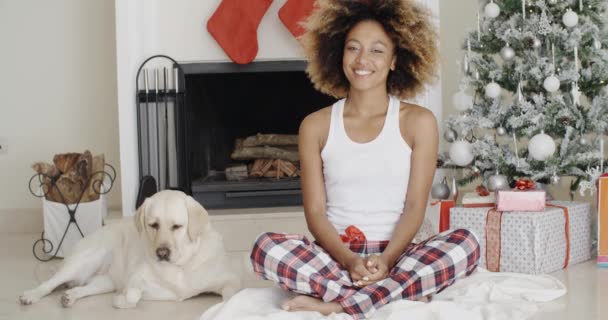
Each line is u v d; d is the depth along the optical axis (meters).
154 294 2.62
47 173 3.49
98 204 3.52
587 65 3.25
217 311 2.12
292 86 4.12
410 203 2.23
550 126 3.15
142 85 3.87
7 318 2.46
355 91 2.27
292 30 3.78
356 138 2.26
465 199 2.99
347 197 2.25
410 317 1.99
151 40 3.86
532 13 3.18
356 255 2.07
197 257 2.58
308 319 1.97
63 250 3.50
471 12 4.36
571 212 2.98
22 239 4.06
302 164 2.30
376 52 2.24
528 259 2.80
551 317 2.27
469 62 3.29
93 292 2.71
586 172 3.09
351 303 2.01
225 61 3.88
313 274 2.04
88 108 4.30
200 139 4.10
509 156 3.17
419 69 2.37
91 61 4.28
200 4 3.85
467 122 3.20
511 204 2.87
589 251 3.12
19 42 4.26
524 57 3.22
